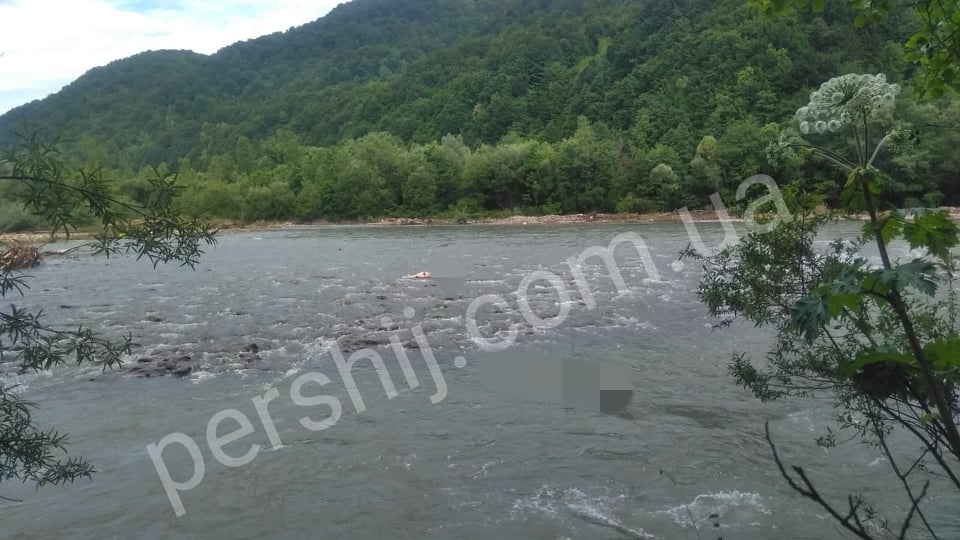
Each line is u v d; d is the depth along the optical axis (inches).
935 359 96.0
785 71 2325.3
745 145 1979.6
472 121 4018.2
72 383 470.9
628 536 265.1
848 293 90.2
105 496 313.6
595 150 2449.6
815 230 150.0
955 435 89.8
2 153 119.1
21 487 322.0
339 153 3053.6
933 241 98.7
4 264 130.2
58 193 124.1
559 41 4658.0
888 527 255.4
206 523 289.0
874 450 319.3
